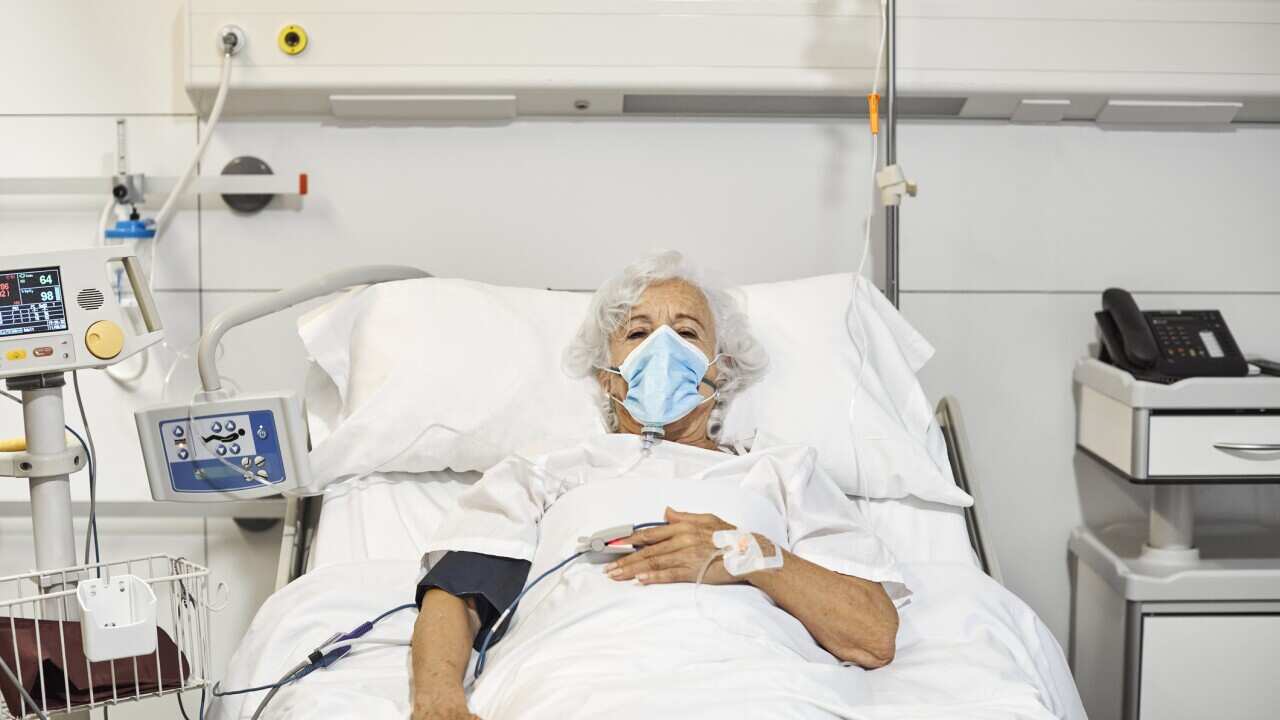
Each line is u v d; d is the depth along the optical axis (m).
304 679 1.47
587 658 1.35
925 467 1.86
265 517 2.28
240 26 2.12
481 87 2.16
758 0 2.16
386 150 2.27
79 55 2.21
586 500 1.60
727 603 1.44
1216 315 2.20
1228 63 2.21
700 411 1.79
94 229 2.24
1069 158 2.33
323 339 1.90
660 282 1.79
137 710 2.21
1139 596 2.03
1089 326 2.37
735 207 2.32
